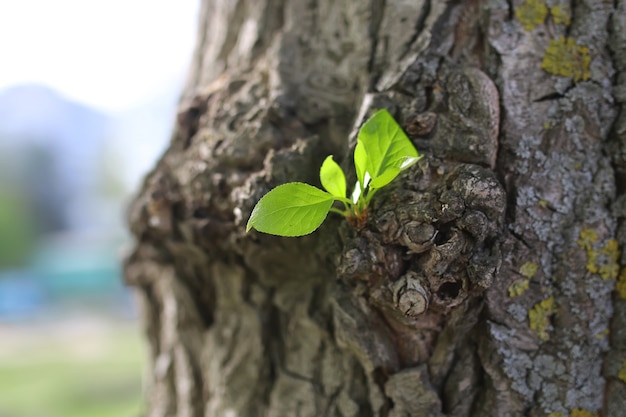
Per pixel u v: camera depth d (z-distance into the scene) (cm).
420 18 46
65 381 167
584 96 44
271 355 49
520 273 43
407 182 43
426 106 44
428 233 42
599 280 43
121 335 246
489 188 42
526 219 43
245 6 53
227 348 50
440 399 44
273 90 47
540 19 44
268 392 49
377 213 43
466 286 42
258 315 49
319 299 47
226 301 50
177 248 50
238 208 45
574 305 43
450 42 45
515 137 43
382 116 42
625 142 43
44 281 379
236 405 49
